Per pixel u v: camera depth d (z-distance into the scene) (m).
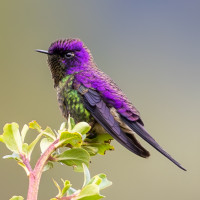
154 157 15.76
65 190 4.32
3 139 4.56
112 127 8.14
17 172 13.98
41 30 19.48
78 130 4.95
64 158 4.80
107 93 8.82
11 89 17.28
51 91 17.47
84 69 9.49
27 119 16.73
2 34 18.53
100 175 4.58
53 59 9.70
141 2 24.84
